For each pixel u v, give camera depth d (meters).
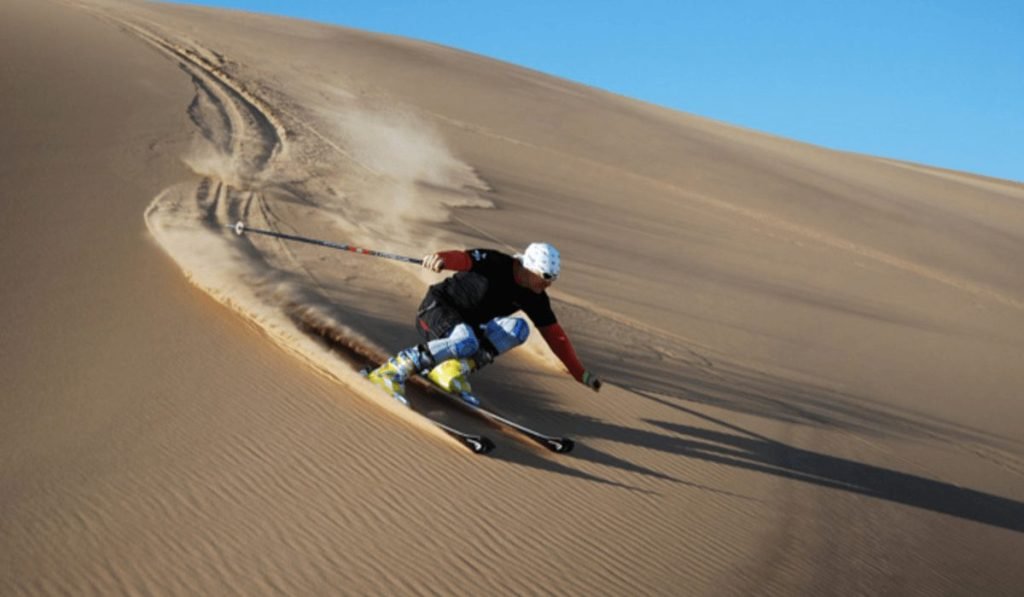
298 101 19.38
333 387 5.34
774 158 32.38
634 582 4.14
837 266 18.69
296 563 3.66
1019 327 17.08
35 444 4.36
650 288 11.91
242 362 5.55
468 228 12.55
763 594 4.39
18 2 22.00
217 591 3.41
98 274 6.92
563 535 4.37
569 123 27.81
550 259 5.10
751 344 10.24
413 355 5.18
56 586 3.30
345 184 13.09
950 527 6.05
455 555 3.96
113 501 3.89
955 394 10.66
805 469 6.23
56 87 13.70
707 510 5.10
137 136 12.14
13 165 9.45
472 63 35.78
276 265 7.62
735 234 19.27
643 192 21.36
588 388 6.55
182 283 6.85
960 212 31.23
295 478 4.30
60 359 5.44
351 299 7.11
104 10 25.02
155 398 4.95
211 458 4.37
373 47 32.94
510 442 5.23
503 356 6.78
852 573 4.91
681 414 6.59
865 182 32.59
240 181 11.13
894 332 13.66
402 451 4.76
